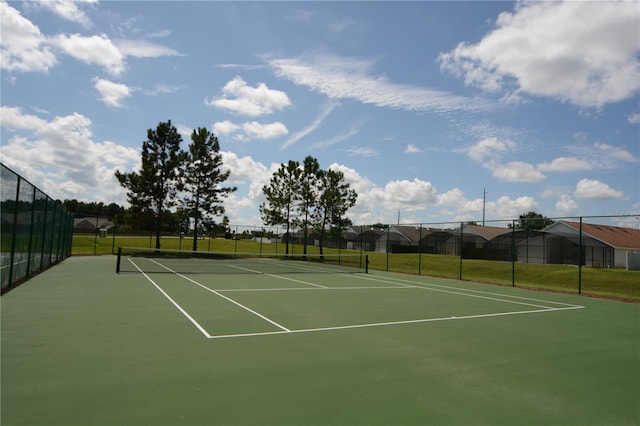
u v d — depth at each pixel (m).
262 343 6.99
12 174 11.27
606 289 19.78
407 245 54.03
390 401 4.59
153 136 36.78
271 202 36.91
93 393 4.55
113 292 12.82
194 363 5.76
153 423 3.85
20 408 4.10
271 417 4.07
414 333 8.16
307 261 35.75
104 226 87.94
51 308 9.73
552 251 39.81
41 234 17.52
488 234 52.38
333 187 35.88
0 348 6.21
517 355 6.72
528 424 4.11
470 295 15.20
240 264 29.75
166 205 37.91
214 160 38.38
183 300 11.62
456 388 5.09
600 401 4.79
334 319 9.40
